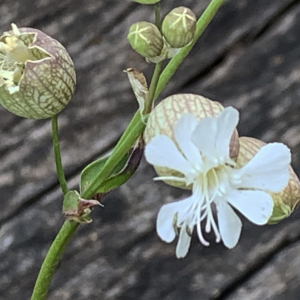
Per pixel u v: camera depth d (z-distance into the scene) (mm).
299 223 108
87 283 108
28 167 113
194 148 54
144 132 59
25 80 62
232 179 57
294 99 114
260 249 108
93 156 112
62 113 115
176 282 108
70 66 65
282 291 106
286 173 55
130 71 60
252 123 113
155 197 110
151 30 54
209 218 56
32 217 111
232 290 107
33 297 68
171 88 115
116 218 110
